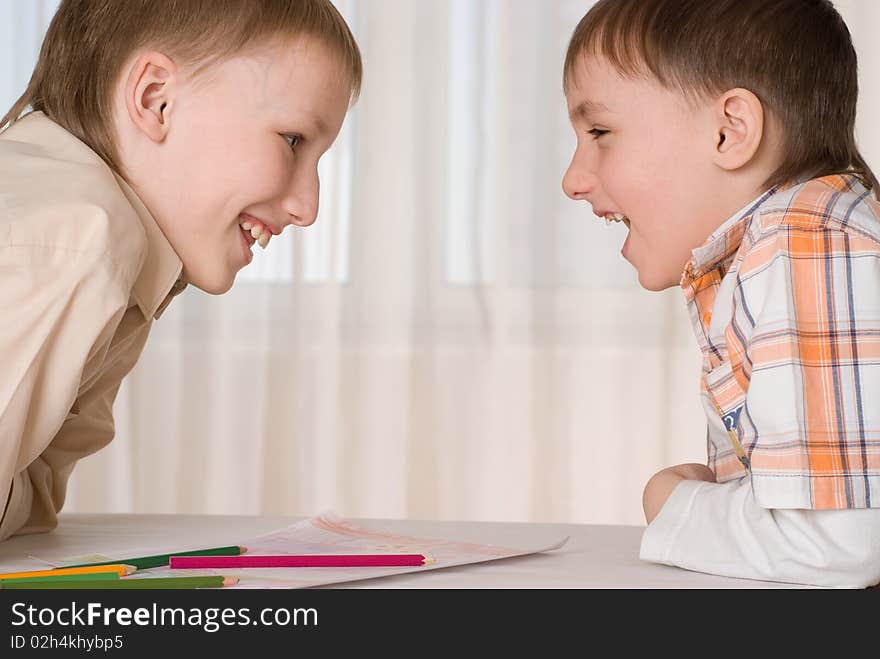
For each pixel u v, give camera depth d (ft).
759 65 3.02
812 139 3.07
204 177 3.19
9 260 2.52
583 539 3.12
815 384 2.49
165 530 3.25
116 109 3.18
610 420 7.30
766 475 2.45
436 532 3.24
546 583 2.38
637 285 7.29
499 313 7.32
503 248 7.30
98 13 3.21
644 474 7.30
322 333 7.36
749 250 2.74
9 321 2.51
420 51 7.31
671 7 3.10
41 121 3.16
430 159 7.30
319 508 7.38
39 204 2.59
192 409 7.39
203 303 7.38
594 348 7.31
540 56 7.31
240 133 3.19
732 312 2.84
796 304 2.56
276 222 3.35
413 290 7.33
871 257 2.57
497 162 7.31
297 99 3.24
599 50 3.19
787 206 2.71
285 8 3.22
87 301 2.58
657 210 3.15
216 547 2.80
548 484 7.33
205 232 3.25
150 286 3.08
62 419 2.65
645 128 3.13
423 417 7.38
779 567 2.44
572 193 3.37
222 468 7.38
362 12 7.35
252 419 7.38
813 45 3.10
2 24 7.36
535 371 7.30
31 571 2.40
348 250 7.37
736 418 2.80
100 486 7.27
